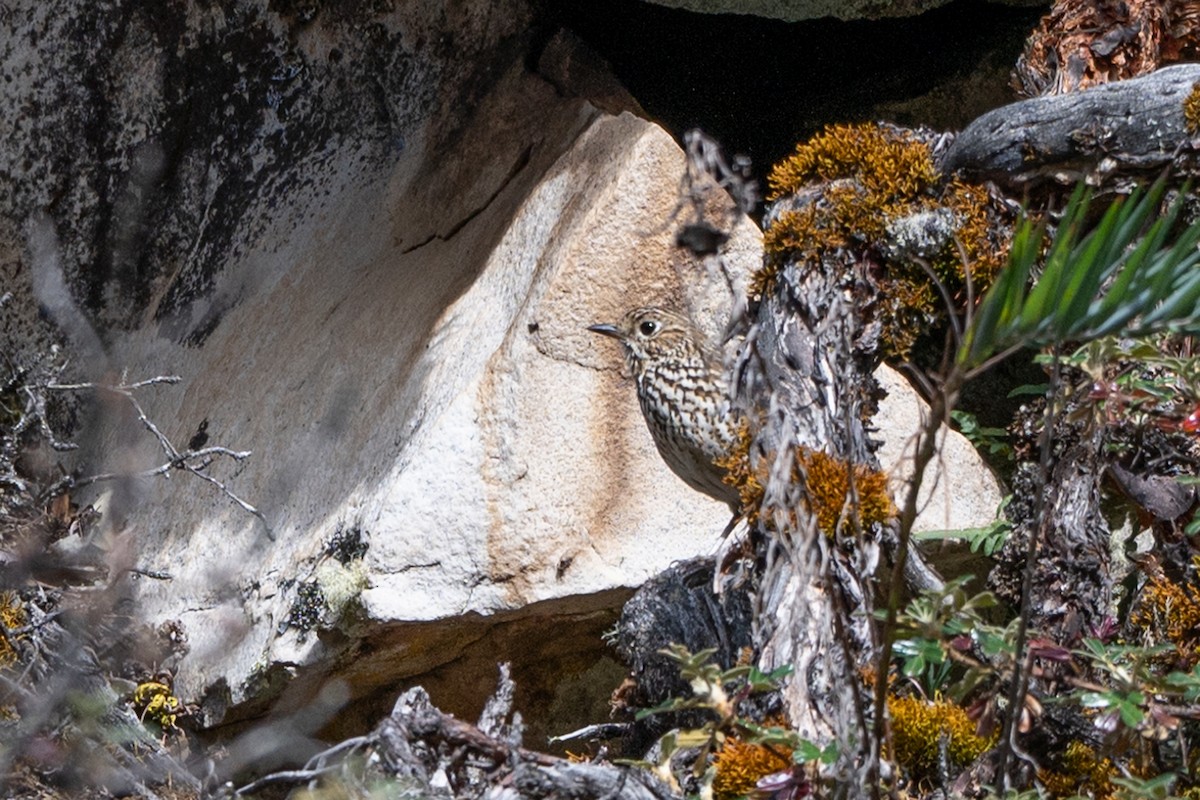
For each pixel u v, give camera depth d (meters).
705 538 5.30
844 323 4.22
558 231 5.46
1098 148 4.29
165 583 5.98
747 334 4.48
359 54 6.79
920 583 4.15
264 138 6.97
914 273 4.34
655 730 4.54
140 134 7.08
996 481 5.56
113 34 7.04
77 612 5.41
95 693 5.28
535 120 6.17
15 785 4.82
